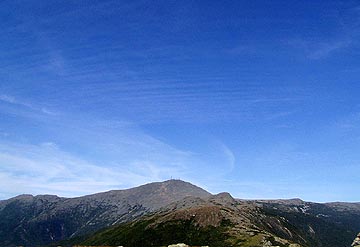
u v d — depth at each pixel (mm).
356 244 78625
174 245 138625
